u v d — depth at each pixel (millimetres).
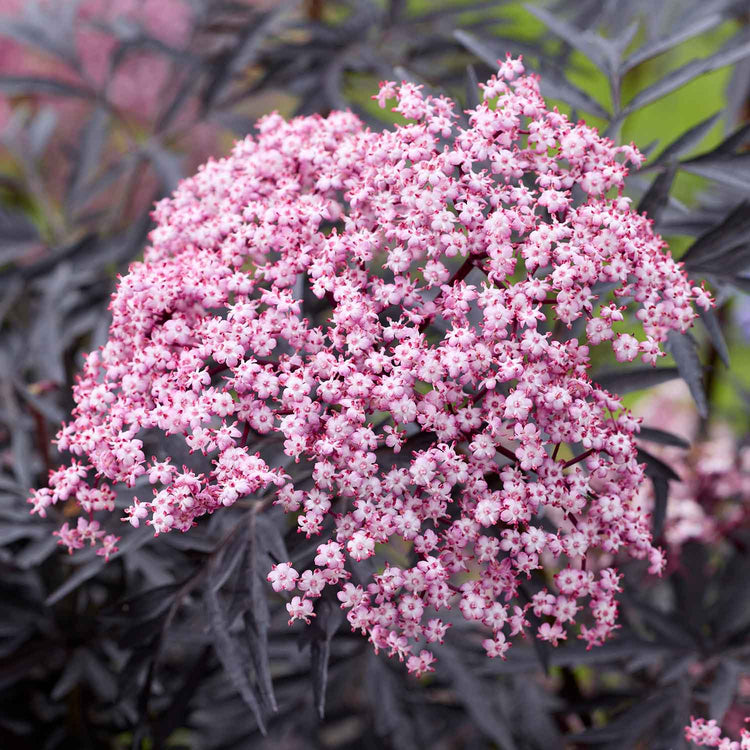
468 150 621
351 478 601
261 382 607
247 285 624
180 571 713
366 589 609
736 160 665
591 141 628
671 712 696
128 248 807
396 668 748
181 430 609
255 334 613
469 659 731
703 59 672
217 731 759
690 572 733
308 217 627
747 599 719
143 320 628
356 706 768
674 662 708
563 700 760
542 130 627
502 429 612
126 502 632
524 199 619
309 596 607
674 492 798
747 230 658
